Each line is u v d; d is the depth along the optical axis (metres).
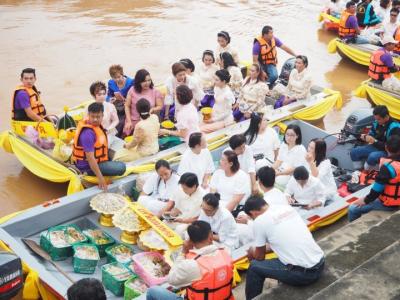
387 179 6.52
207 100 10.19
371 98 11.41
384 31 13.69
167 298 5.11
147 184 7.47
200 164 7.60
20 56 13.07
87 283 4.11
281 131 9.64
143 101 8.13
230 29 15.77
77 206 7.50
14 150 8.79
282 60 13.94
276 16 17.30
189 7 17.67
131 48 13.95
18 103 8.77
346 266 5.45
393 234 5.89
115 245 7.00
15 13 16.03
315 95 10.68
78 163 7.87
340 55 13.98
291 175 7.98
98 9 16.88
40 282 6.16
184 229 6.71
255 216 5.29
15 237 7.07
